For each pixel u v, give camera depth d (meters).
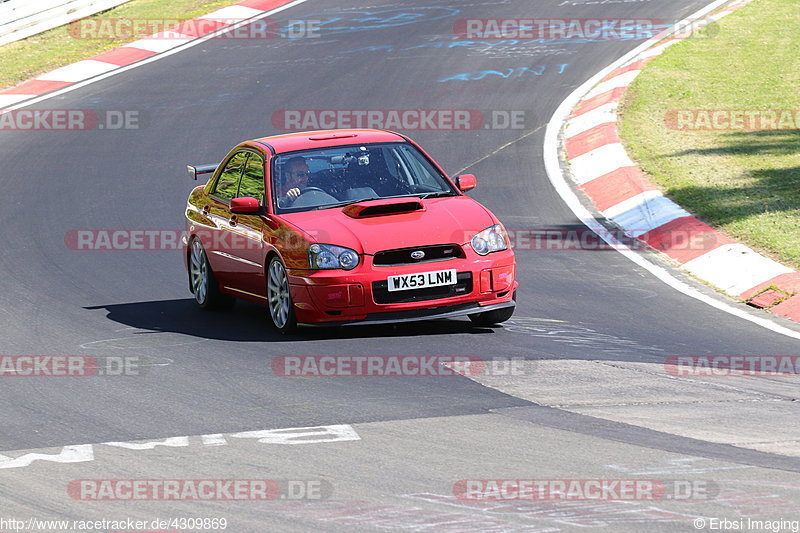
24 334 32.56
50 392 26.30
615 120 59.34
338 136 34.91
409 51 78.31
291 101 68.31
